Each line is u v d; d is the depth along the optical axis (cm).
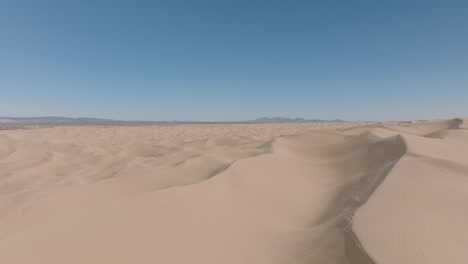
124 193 1372
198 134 5775
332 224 810
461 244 655
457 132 2369
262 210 1038
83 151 3053
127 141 4422
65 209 1161
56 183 1725
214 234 763
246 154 2175
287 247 717
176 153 2672
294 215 1025
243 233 793
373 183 1188
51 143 3666
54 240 622
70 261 567
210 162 1909
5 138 4297
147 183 1512
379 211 832
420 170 1238
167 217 809
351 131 2973
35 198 1216
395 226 727
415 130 3170
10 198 1284
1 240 621
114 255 607
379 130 2162
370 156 1666
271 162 1600
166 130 7156
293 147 2298
